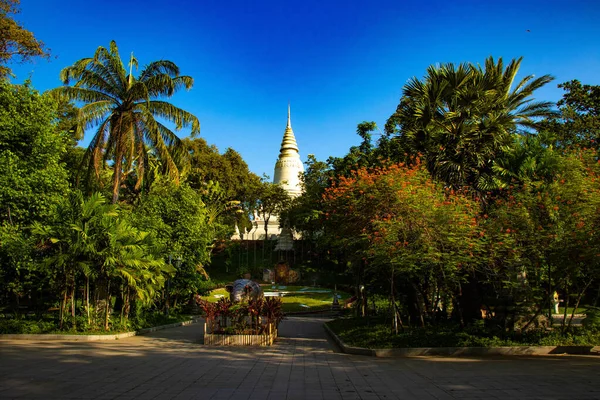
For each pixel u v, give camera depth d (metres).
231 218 49.69
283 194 52.69
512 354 10.68
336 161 31.58
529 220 11.19
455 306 14.09
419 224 11.72
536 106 18.56
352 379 7.27
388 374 7.77
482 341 11.26
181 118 21.80
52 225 14.44
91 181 22.95
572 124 21.30
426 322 15.00
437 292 14.09
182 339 14.38
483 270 13.00
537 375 7.54
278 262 52.69
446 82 15.67
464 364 9.07
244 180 48.59
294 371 8.08
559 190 11.29
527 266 12.10
